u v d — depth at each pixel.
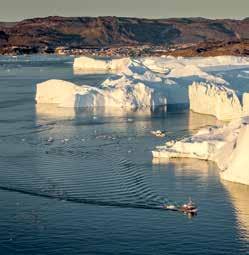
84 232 189.50
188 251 177.38
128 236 186.50
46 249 178.75
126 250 177.75
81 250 178.00
